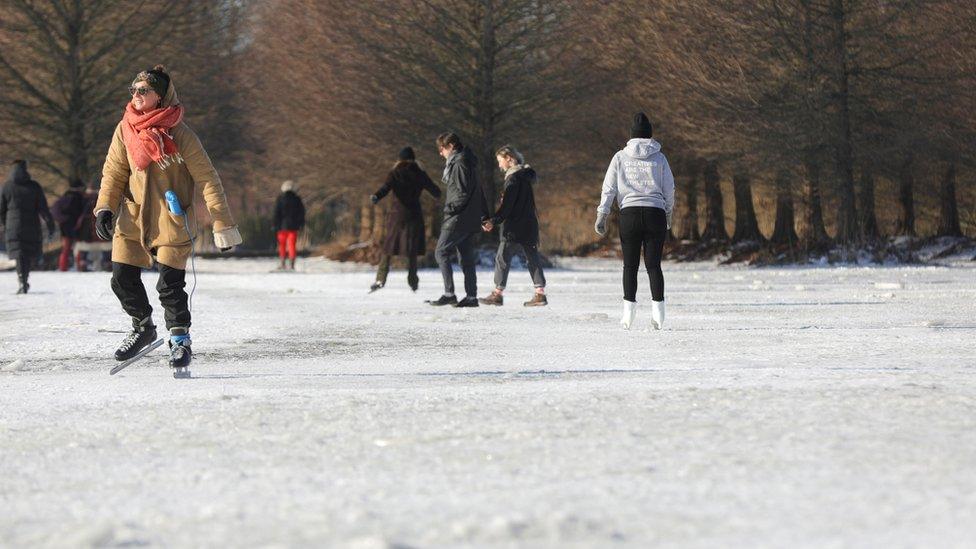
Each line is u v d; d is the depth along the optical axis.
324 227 145.00
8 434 14.98
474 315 38.66
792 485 10.66
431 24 95.25
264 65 111.12
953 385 18.22
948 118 94.94
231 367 23.81
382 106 94.75
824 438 13.18
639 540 8.59
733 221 142.75
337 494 10.79
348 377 21.70
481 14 96.06
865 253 89.69
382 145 96.50
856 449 12.45
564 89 95.62
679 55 94.94
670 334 30.59
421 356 25.80
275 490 11.10
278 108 107.75
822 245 93.69
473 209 43.22
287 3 103.06
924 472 11.16
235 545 8.67
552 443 13.30
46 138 103.06
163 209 21.55
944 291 49.44
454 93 96.06
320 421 15.43
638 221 32.06
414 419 15.42
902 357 23.84
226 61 109.06
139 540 8.88
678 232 135.38
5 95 99.88
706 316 37.06
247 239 145.12
